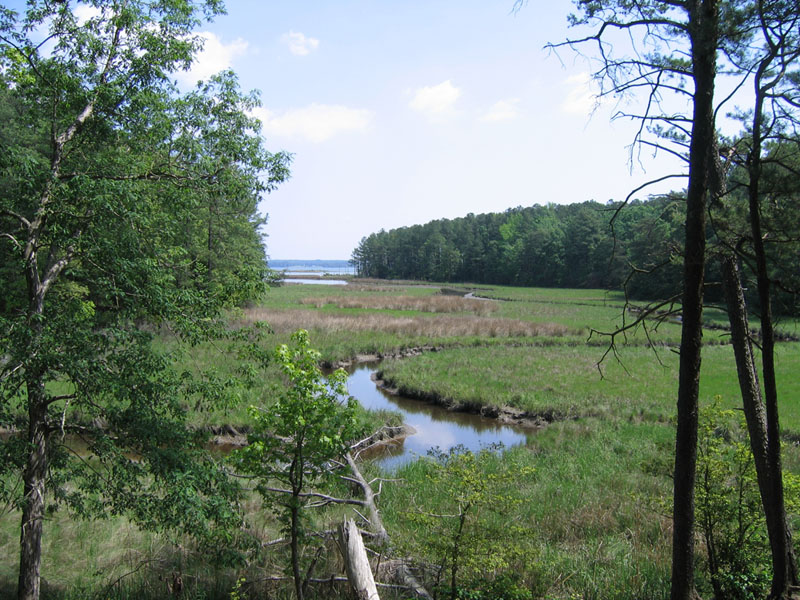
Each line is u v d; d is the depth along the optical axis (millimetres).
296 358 6402
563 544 8883
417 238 161875
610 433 16594
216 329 8805
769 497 6336
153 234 8820
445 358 30547
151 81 8586
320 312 47500
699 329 5734
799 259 6062
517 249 122438
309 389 6258
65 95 8078
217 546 7988
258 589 7414
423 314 52438
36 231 7312
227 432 16094
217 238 28531
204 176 9047
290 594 7094
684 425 5750
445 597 6527
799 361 27391
